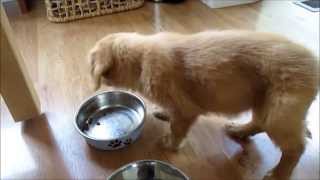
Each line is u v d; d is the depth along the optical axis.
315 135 1.44
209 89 1.15
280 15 2.48
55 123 1.59
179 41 1.23
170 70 1.18
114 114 1.58
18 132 1.55
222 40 1.17
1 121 1.62
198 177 1.31
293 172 1.29
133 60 1.22
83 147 1.46
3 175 1.36
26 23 2.61
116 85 1.34
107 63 1.24
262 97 1.11
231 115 1.24
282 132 1.06
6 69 1.42
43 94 1.78
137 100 1.57
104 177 1.33
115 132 1.49
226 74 1.11
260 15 2.51
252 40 1.13
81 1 2.59
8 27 1.43
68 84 1.85
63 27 2.53
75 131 1.54
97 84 1.26
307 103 1.03
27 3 2.85
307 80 1.01
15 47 1.46
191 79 1.17
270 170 1.29
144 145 1.45
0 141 1.51
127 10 2.72
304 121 1.07
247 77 1.10
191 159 1.38
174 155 1.40
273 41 1.12
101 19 2.62
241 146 1.43
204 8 2.69
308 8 2.56
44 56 2.13
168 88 1.19
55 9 2.58
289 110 1.01
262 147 1.41
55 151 1.45
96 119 1.56
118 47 1.25
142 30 2.39
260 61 1.07
